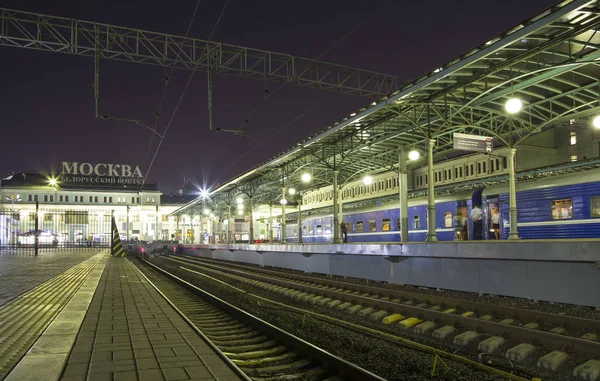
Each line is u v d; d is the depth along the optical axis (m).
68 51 18.23
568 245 10.42
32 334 7.95
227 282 21.52
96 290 15.26
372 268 17.36
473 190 23.48
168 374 5.58
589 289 10.14
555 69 12.48
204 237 75.38
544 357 7.16
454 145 15.32
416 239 26.72
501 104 16.12
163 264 36.41
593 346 7.21
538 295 11.18
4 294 13.56
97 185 94.25
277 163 27.48
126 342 7.33
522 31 10.25
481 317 10.30
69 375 5.55
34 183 89.56
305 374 6.67
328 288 16.16
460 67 12.06
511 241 11.83
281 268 25.56
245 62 20.41
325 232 36.19
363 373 5.94
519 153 26.70
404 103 15.90
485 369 6.89
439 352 7.57
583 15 10.23
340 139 21.41
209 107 20.06
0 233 53.94
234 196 39.72
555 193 19.19
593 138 24.28
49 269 23.61
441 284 14.02
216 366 5.93
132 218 90.50
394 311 11.52
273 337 8.77
